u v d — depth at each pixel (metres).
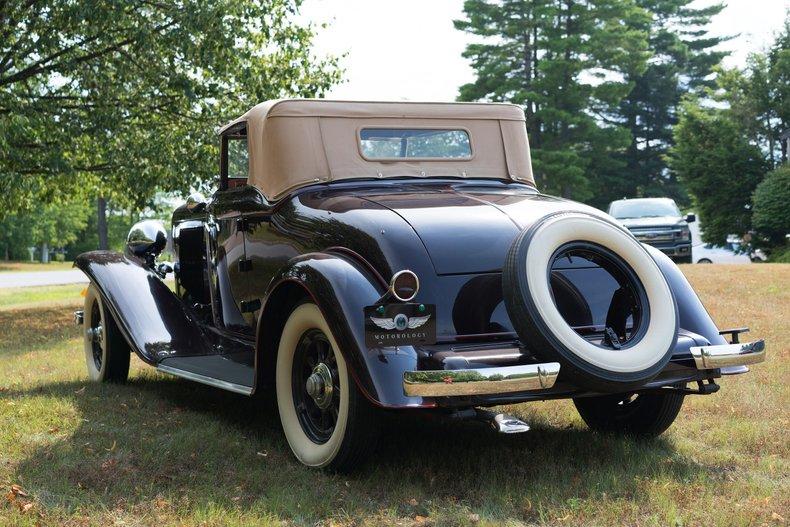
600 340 3.99
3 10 13.20
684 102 42.28
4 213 17.50
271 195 4.93
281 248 4.78
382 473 4.00
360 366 3.62
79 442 4.50
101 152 15.37
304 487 3.76
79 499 3.60
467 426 5.03
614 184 59.03
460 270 3.96
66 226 83.56
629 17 55.50
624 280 4.00
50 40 13.77
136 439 4.59
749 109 40.41
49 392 6.11
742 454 4.39
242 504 3.60
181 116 15.12
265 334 4.37
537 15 47.91
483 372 3.46
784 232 34.81
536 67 48.72
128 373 6.59
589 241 3.95
